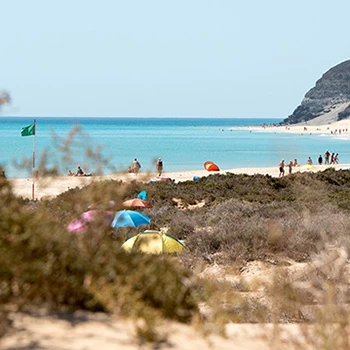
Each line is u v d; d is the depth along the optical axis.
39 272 13.23
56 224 14.87
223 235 44.22
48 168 16.48
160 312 14.00
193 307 15.67
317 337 14.31
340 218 49.62
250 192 95.19
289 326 17.44
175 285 15.41
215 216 61.50
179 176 170.00
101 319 13.34
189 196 89.38
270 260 39.22
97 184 15.72
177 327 14.37
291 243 40.84
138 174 16.73
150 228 57.34
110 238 15.92
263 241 41.38
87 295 13.94
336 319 13.94
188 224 57.31
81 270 14.02
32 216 14.28
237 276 35.41
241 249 40.59
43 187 16.55
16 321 12.38
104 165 16.62
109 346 11.54
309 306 18.55
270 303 20.12
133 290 14.42
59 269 13.72
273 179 103.94
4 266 12.92
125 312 13.35
